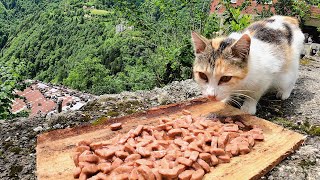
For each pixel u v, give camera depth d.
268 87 0.42
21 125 0.40
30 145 0.35
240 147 0.32
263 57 0.39
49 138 0.34
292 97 0.49
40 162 0.30
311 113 0.44
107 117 0.42
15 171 0.31
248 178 0.28
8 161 0.32
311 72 0.64
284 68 0.43
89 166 0.28
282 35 0.43
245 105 0.42
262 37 0.41
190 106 0.42
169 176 0.27
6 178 0.30
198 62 0.38
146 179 0.26
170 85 0.54
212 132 0.33
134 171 0.27
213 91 0.36
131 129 0.35
